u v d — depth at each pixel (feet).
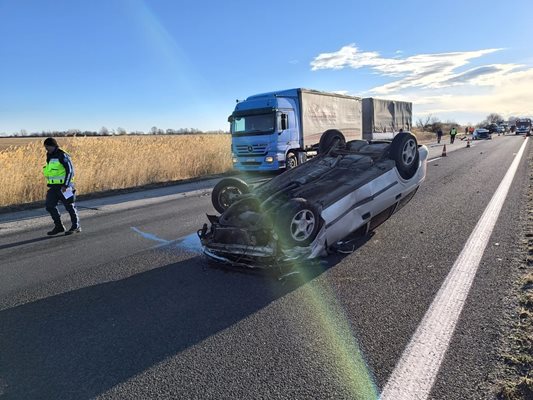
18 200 40.22
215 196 21.29
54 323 12.57
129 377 9.51
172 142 72.18
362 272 15.31
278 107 51.70
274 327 11.50
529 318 11.05
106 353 10.63
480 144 108.37
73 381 9.48
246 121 54.03
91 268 17.72
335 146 22.56
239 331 11.37
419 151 20.80
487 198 28.25
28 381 9.57
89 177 45.73
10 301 14.56
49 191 24.73
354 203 17.13
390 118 90.74
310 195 16.63
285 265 14.57
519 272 14.40
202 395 8.71
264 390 8.74
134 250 20.20
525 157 60.23
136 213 31.17
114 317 12.71
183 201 35.88
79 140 67.97
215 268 16.65
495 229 20.18
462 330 10.71
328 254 17.42
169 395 8.77
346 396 8.40
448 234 19.76
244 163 54.54
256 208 16.81
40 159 45.75
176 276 16.06
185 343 10.88
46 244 22.84
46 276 17.10
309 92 58.08
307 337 10.86
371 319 11.64
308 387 8.76
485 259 15.98
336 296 13.33
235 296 13.79
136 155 56.65
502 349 9.70
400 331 10.86
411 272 15.05
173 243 21.09
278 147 52.03
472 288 13.32
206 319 12.20
